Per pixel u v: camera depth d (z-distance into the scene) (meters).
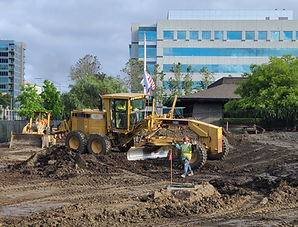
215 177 14.84
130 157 18.09
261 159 19.94
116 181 13.91
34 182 13.82
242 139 29.50
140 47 100.19
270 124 40.34
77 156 17.05
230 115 46.88
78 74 81.19
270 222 8.61
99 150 19.53
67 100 57.31
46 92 48.44
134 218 8.84
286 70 38.03
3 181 14.03
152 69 96.12
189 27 87.56
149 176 15.01
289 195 11.14
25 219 8.84
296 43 87.19
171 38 87.81
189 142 16.05
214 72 87.56
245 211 9.63
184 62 87.75
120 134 20.20
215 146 17.03
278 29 87.25
